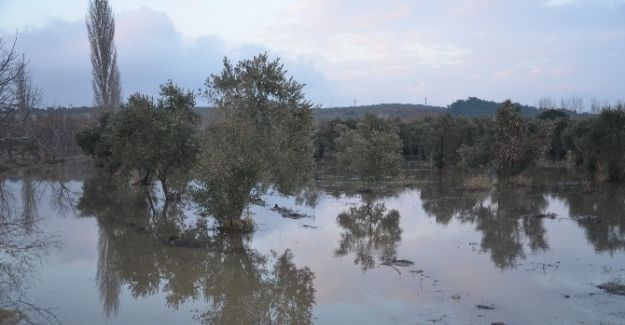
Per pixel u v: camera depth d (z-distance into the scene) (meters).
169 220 22.55
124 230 20.31
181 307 11.43
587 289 11.79
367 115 39.00
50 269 14.48
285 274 13.96
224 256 16.00
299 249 16.80
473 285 12.30
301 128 21.75
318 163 59.88
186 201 27.50
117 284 13.11
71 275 13.87
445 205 26.06
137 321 10.45
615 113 33.72
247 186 19.44
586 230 18.75
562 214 22.33
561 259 14.60
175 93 29.91
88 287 12.78
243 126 19.42
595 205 24.55
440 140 51.16
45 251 16.67
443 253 15.73
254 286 13.04
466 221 21.38
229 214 19.38
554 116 53.38
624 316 9.98
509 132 33.12
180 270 14.48
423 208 25.30
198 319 10.65
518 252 15.60
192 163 25.81
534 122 35.44
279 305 11.55
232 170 19.33
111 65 59.81
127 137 27.33
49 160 59.91
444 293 11.73
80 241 18.22
